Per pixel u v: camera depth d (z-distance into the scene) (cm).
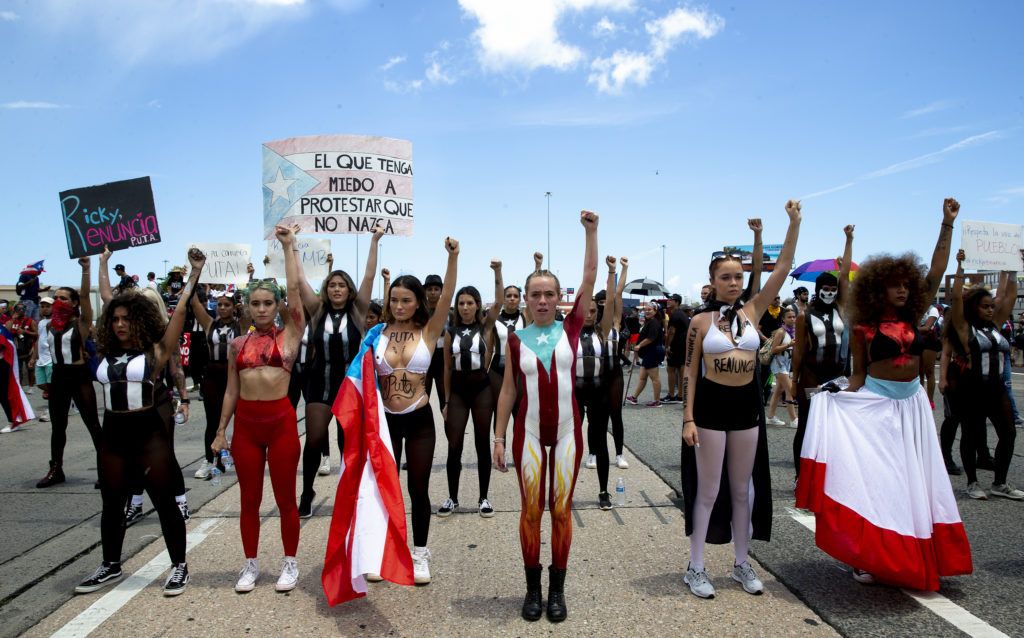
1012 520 456
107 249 526
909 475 344
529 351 331
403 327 390
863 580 350
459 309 512
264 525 479
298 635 303
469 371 501
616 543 425
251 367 355
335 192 604
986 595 334
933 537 338
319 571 386
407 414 376
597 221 336
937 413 946
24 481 586
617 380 616
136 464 354
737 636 296
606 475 499
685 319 1071
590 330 514
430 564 395
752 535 354
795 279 1142
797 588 346
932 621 305
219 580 371
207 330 608
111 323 353
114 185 543
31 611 327
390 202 617
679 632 300
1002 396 506
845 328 527
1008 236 737
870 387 359
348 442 344
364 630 308
